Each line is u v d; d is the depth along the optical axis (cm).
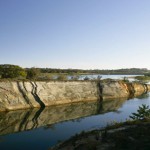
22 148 2367
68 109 4966
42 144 2498
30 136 2845
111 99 6712
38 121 3759
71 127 3303
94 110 4856
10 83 5041
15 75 6131
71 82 6356
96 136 1720
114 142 1538
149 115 2458
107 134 1719
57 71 13800
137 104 5675
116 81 7794
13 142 2597
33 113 4441
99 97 6625
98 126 3316
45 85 5656
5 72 6059
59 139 2673
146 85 9250
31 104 5028
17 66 6469
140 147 1386
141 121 2080
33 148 2359
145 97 7212
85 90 6506
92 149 1493
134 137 1552
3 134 2952
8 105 4659
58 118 4012
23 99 4997
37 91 5366
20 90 5103
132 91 8100
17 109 4731
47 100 5366
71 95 6019
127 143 1466
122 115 4231
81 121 3731
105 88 7050
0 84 4872
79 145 1630
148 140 1466
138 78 14312
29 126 3412
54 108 5053
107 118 3959
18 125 3478
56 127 3328
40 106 5134
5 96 4762
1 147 2412
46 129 3212
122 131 1722
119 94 7231
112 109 4969
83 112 4612
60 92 5838
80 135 1906
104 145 1511
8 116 4119
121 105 5538
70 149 1642
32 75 6775
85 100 6219
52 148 1959
